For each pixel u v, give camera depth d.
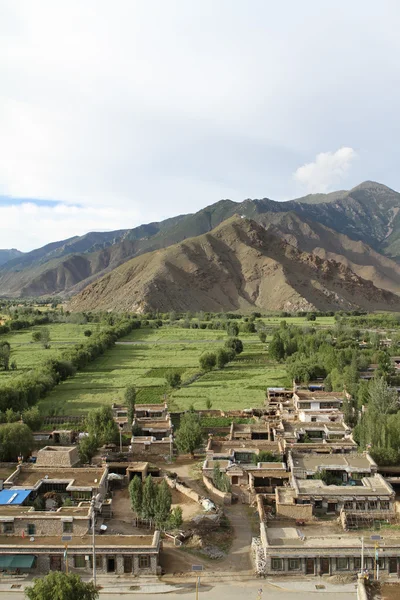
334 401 128.88
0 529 68.38
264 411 136.25
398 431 94.69
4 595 57.38
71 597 50.94
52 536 67.12
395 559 61.06
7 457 98.12
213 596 56.75
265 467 89.94
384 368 172.38
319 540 64.62
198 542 68.50
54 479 82.25
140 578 61.00
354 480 84.88
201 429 111.50
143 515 72.12
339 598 56.25
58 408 140.50
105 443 109.44
